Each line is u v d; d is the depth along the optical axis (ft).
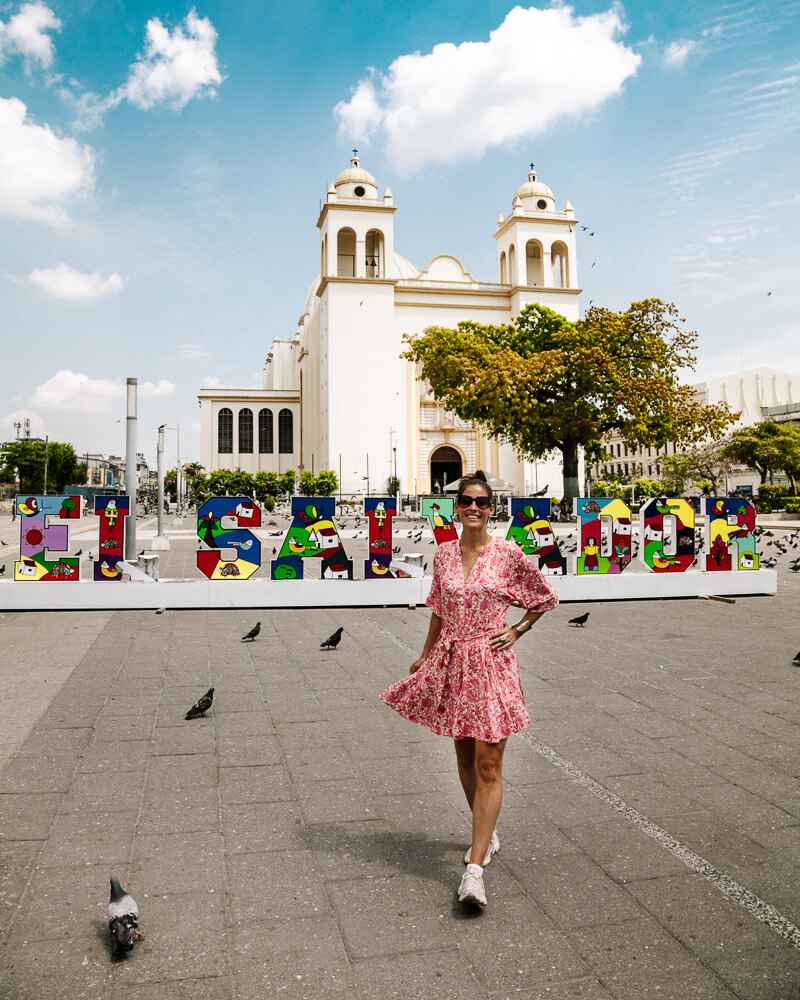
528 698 19.45
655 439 113.50
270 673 21.94
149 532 107.14
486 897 9.81
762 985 8.10
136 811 12.43
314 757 15.06
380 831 11.79
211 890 9.98
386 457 203.10
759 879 10.36
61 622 30.37
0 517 184.65
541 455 129.29
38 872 10.41
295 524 34.99
